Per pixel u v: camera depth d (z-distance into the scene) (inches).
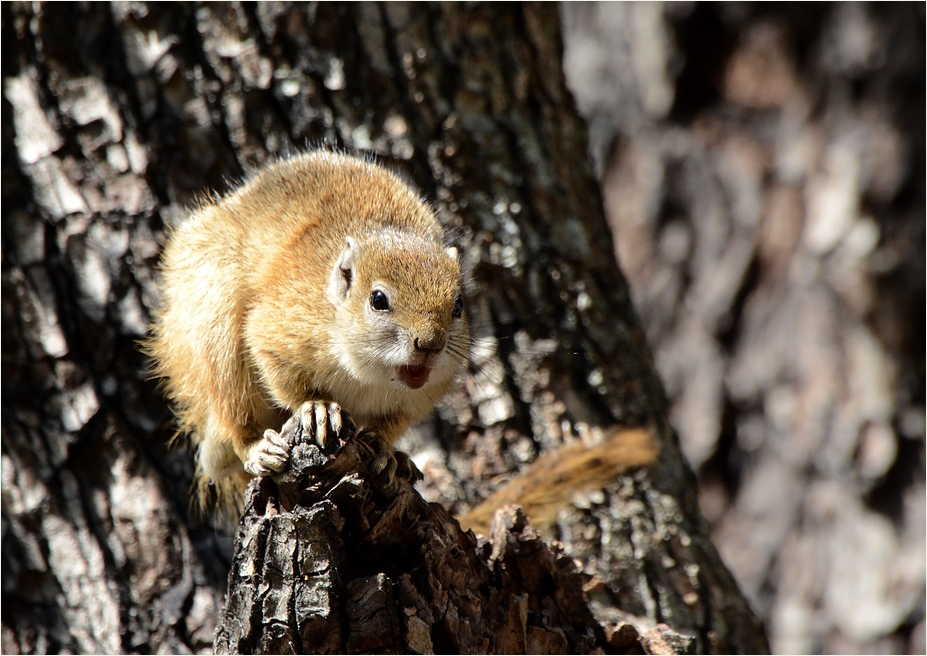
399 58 451.8
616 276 490.0
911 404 715.4
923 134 721.0
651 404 465.4
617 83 811.4
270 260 366.6
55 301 416.2
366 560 306.7
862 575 709.3
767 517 741.3
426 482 428.8
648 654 341.7
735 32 770.8
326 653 285.1
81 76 432.1
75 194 424.2
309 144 439.5
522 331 447.8
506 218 454.9
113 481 409.1
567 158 487.8
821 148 748.6
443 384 378.6
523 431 434.9
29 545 401.4
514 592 334.0
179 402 407.5
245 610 290.5
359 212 388.2
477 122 460.4
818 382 733.9
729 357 762.8
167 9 438.0
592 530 421.4
